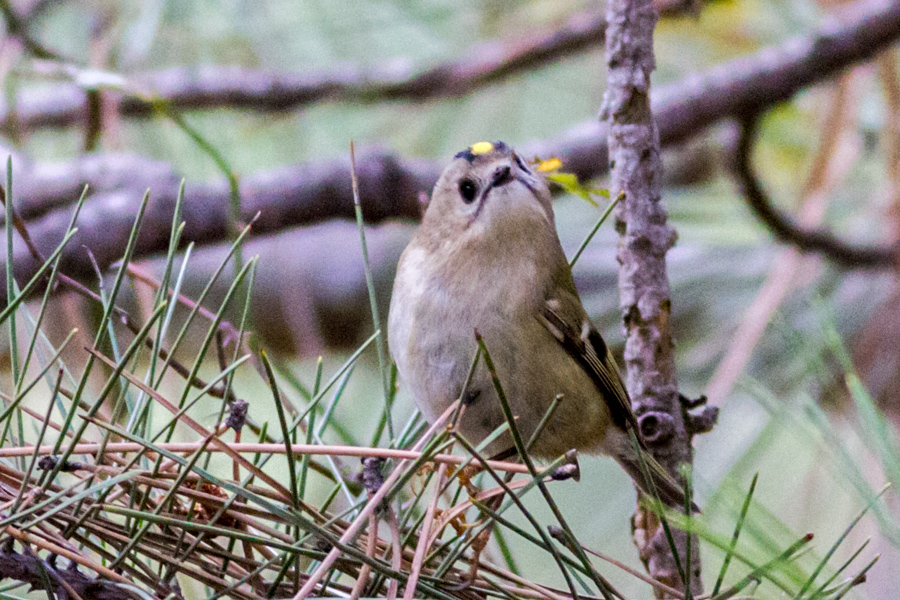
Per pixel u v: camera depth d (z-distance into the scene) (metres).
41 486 3.02
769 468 5.90
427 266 4.76
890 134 6.87
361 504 3.50
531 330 4.67
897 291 6.73
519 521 7.11
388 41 8.26
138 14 7.29
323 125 8.64
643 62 4.33
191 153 7.82
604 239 9.44
